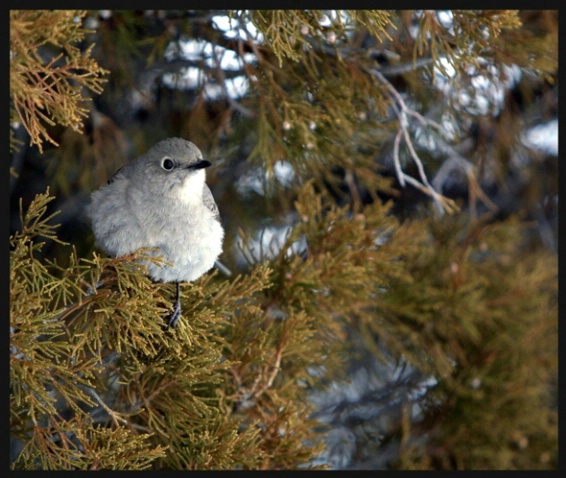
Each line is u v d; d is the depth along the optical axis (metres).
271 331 10.33
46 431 7.99
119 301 7.86
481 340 13.08
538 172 15.33
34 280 7.61
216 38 11.33
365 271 11.08
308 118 10.70
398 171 11.20
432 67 11.61
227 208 13.23
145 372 8.83
